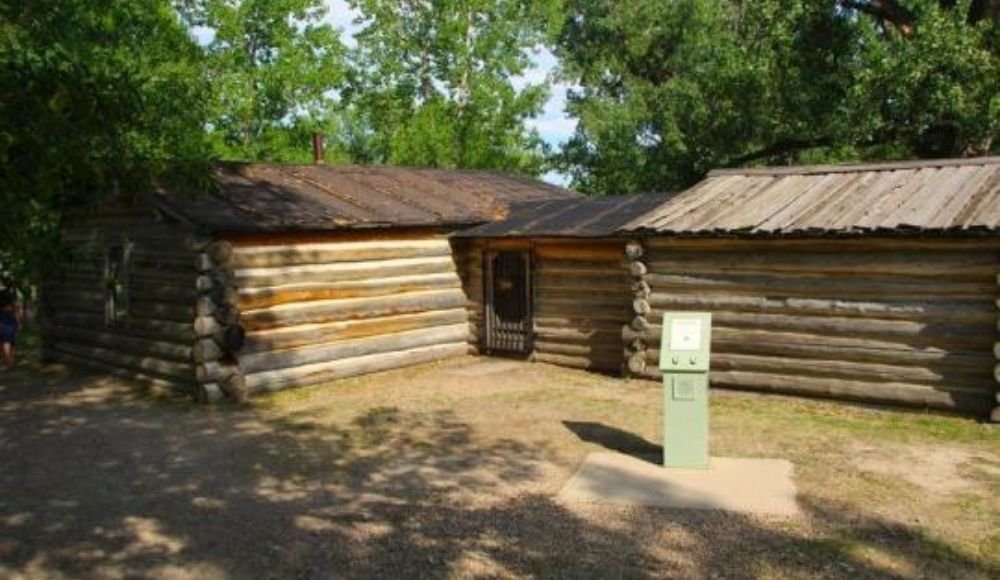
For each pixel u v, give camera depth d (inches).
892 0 840.9
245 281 464.4
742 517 254.4
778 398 423.8
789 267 419.8
